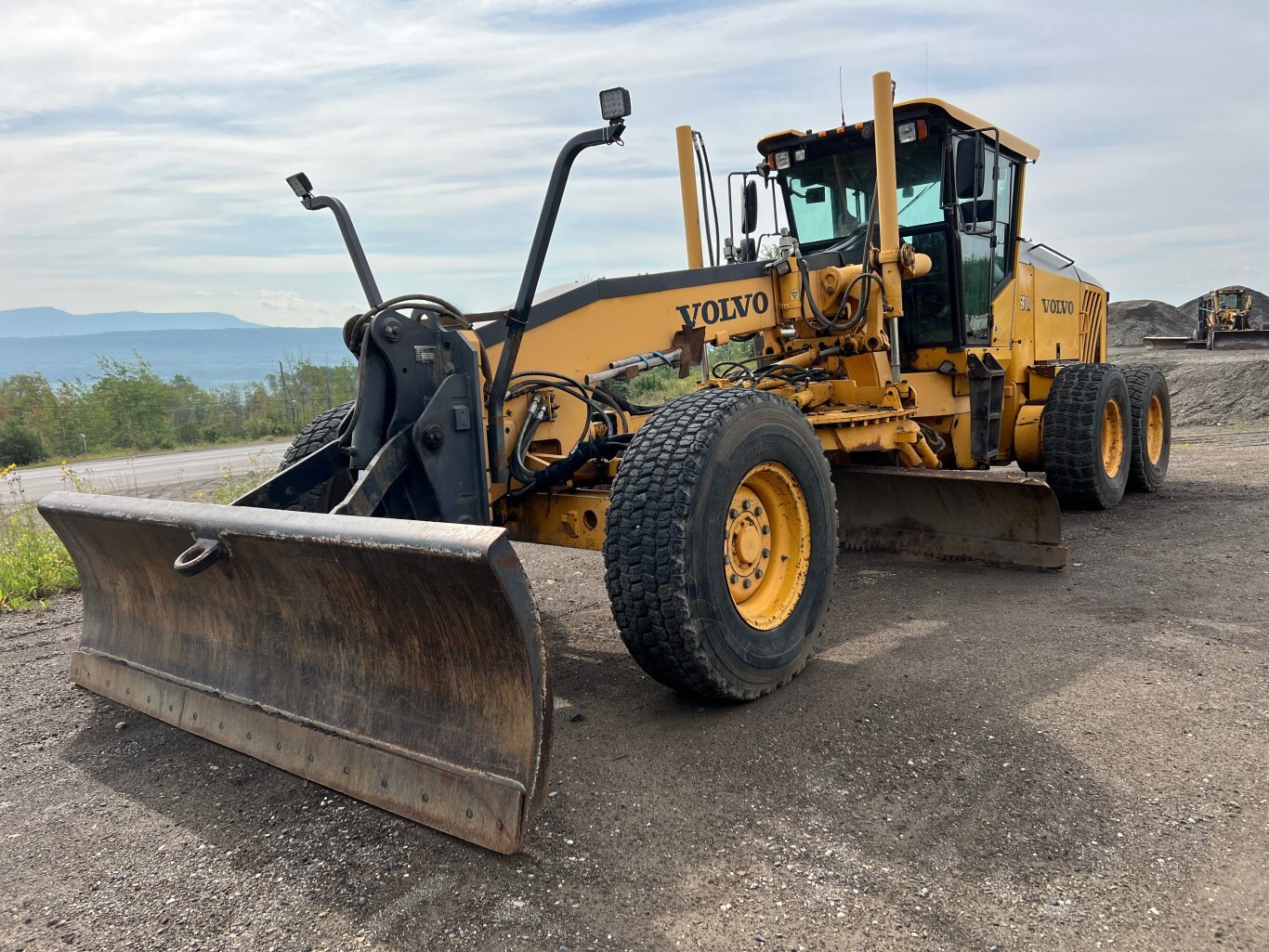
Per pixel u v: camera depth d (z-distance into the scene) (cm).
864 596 495
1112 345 3519
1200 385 1584
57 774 320
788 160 618
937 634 421
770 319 512
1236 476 855
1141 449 759
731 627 333
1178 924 209
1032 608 455
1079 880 228
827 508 384
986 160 616
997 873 232
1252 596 456
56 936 226
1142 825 251
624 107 331
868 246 536
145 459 2284
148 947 219
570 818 266
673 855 245
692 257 562
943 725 318
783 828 256
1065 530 642
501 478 369
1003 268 673
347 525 259
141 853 263
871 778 283
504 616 236
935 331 603
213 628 331
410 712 271
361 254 416
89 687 377
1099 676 357
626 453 337
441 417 345
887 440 529
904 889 226
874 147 563
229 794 296
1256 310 3719
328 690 292
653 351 440
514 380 384
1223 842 240
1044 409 693
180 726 332
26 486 1458
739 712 338
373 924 223
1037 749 297
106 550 360
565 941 212
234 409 3516
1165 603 453
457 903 229
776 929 213
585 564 625
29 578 611
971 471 540
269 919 228
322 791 294
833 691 354
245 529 281
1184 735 303
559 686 379
